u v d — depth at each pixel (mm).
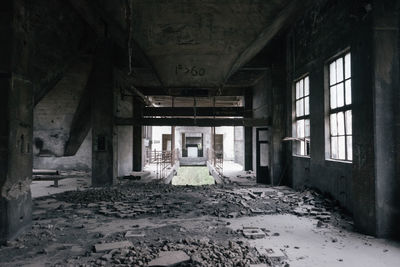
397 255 4359
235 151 27781
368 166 5441
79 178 13859
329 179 8164
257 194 9734
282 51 12344
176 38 7289
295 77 11016
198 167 33344
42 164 17047
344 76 7527
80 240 5051
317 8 8898
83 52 11648
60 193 9719
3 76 4887
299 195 9078
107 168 11578
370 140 5395
